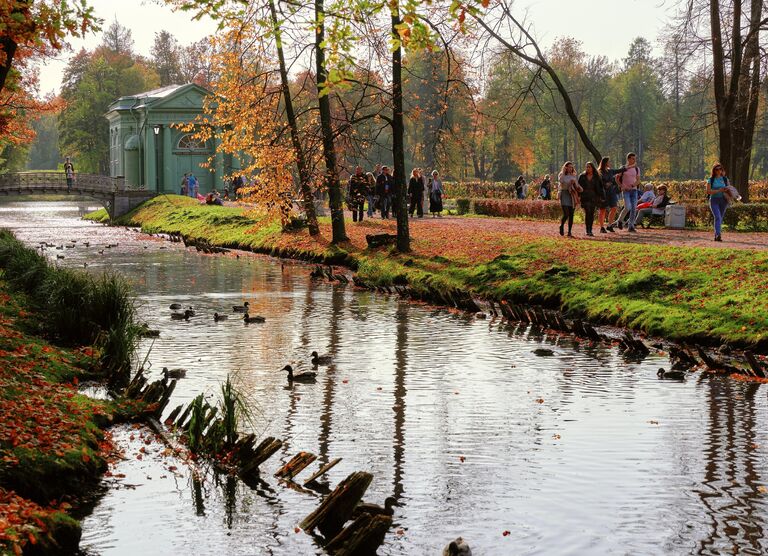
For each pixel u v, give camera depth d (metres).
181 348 17.73
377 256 30.95
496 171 110.94
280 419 12.77
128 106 78.50
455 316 21.70
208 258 37.09
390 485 10.20
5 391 11.97
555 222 38.28
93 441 11.12
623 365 16.00
